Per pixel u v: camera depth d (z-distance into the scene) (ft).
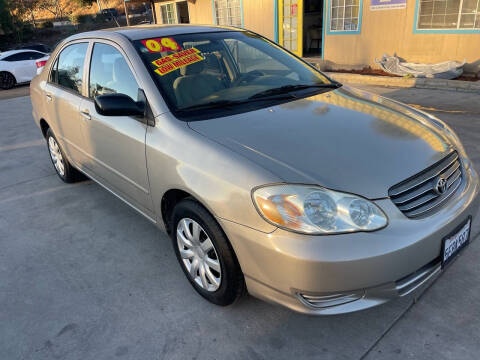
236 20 41.04
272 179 6.23
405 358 6.66
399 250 5.99
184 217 7.82
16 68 44.75
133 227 11.36
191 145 7.37
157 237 10.76
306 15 40.96
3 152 19.36
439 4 26.63
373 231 5.99
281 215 6.02
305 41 42.09
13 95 39.50
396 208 6.27
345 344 7.03
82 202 13.14
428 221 6.45
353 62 32.78
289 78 10.17
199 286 8.14
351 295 6.24
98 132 10.12
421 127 8.02
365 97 9.62
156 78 8.67
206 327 7.61
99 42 10.50
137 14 150.82
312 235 5.89
